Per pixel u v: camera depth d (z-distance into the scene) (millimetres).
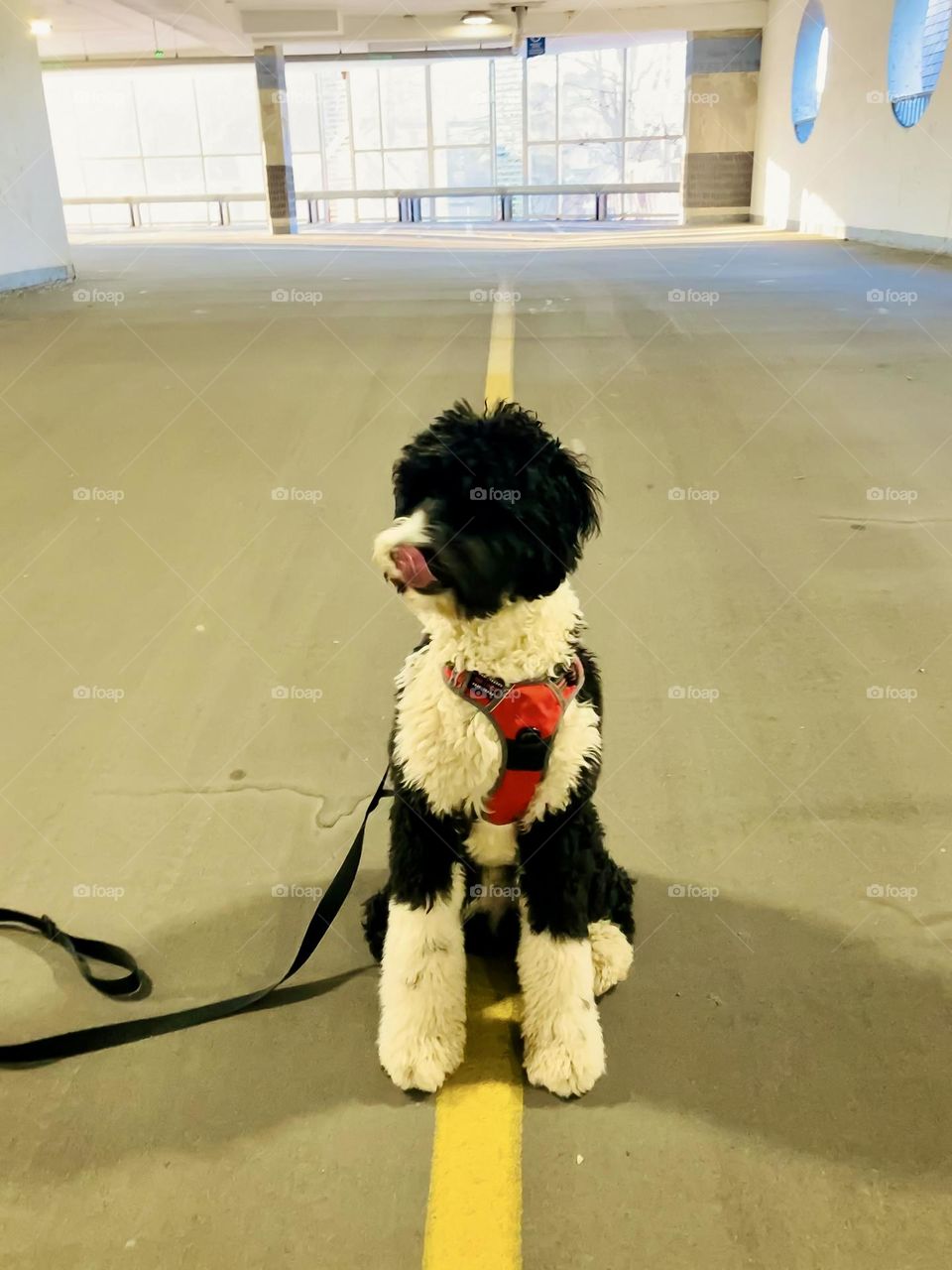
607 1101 2020
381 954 2346
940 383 6477
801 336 7938
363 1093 2059
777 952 2396
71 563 4480
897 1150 1897
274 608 4082
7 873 2715
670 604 3984
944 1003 2238
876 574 4145
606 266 13156
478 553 1838
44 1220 1805
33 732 3322
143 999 2332
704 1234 1748
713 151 22406
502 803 1970
